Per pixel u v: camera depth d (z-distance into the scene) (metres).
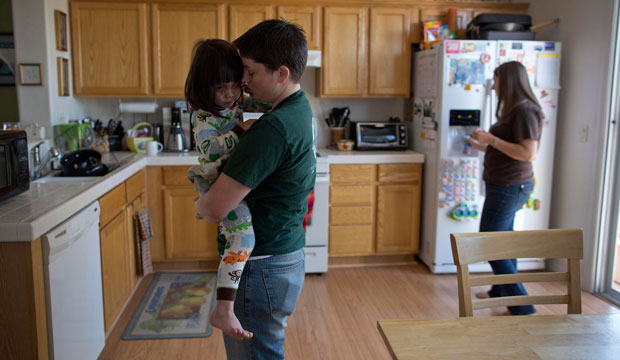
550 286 3.27
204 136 1.17
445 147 3.32
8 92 3.49
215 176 1.16
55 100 3.11
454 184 3.35
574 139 3.29
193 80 1.10
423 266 3.67
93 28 3.43
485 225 2.74
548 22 3.31
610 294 3.10
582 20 3.18
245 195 1.12
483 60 3.24
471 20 3.69
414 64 3.79
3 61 3.41
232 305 1.14
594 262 3.11
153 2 3.44
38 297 1.58
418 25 3.67
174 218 3.41
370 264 3.72
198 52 1.11
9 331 1.56
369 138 3.77
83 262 1.95
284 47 1.11
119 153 3.49
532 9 3.75
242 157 1.08
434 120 3.40
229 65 1.09
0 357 1.57
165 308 2.89
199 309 2.88
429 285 3.29
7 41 3.40
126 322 2.70
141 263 2.92
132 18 3.45
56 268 1.68
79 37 3.43
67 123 3.27
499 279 1.39
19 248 1.53
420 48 3.67
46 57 2.98
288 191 1.19
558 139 3.46
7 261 1.53
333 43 3.60
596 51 3.06
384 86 3.70
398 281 3.36
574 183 3.29
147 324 2.67
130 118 3.85
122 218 2.61
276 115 1.11
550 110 3.33
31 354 1.58
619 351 1.03
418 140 3.72
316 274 3.50
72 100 3.47
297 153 1.14
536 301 1.42
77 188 2.05
